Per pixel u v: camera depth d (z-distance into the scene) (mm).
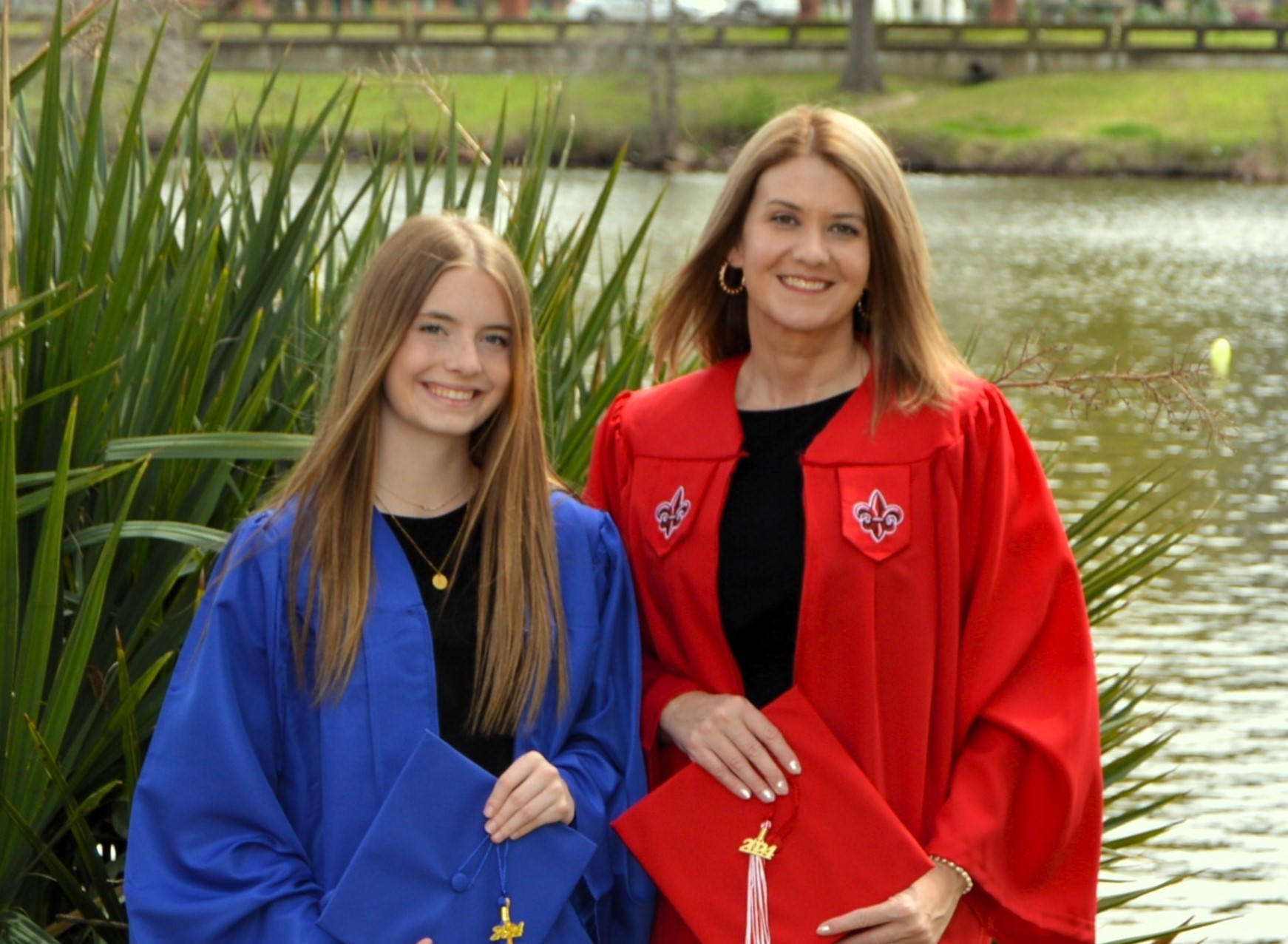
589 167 26594
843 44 35688
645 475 2656
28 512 2820
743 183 2594
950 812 2453
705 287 2738
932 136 31562
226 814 2279
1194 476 9531
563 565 2484
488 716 2367
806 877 2406
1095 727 2520
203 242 3338
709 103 29844
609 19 31391
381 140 4035
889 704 2484
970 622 2516
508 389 2455
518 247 3805
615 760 2492
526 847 2311
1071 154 30672
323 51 30125
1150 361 12836
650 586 2639
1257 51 35812
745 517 2566
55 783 2699
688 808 2467
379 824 2238
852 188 2516
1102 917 5141
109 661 3092
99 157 3863
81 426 3066
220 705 2295
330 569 2342
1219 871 5402
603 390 3656
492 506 2436
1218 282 17344
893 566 2471
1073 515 8641
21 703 2727
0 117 2938
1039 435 10164
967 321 14664
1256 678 6891
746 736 2461
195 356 3250
